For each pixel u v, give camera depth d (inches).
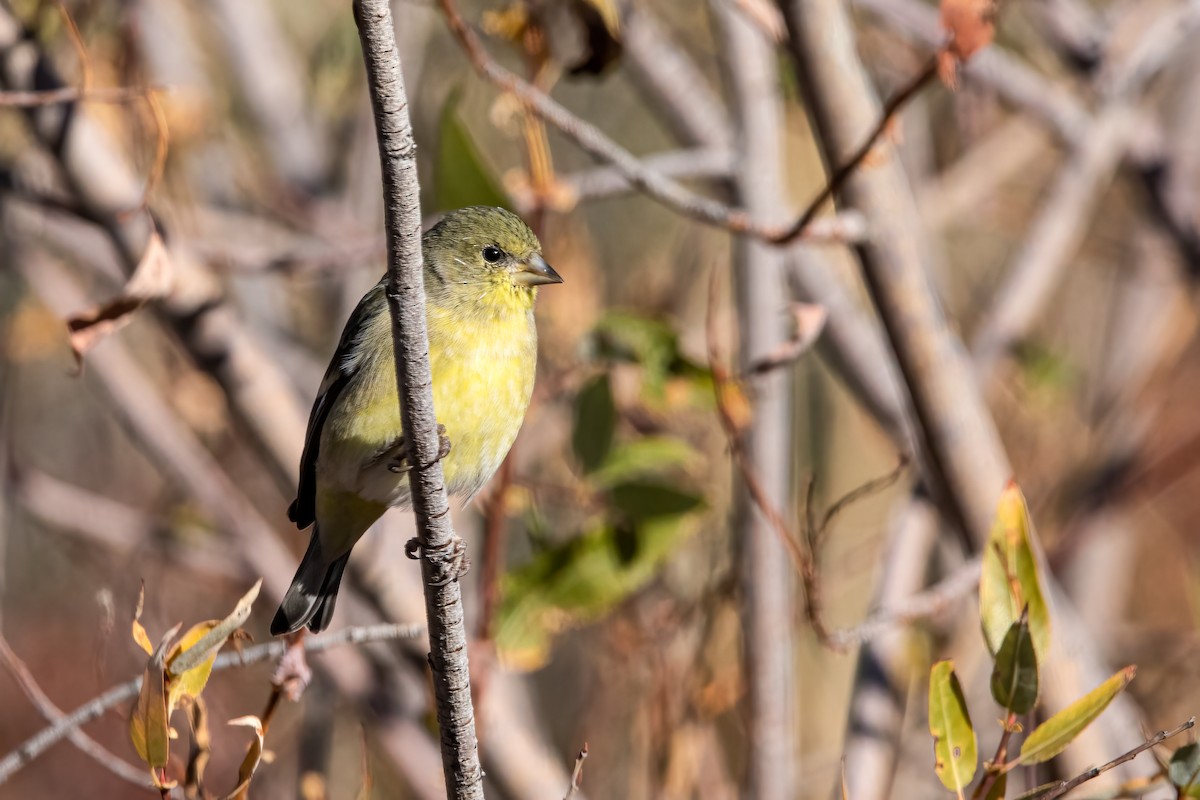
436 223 344.8
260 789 504.1
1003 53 563.2
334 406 332.5
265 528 477.1
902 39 536.1
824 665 519.5
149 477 685.9
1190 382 621.9
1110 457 547.2
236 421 404.2
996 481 365.4
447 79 547.8
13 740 591.2
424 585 246.8
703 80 563.2
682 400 404.2
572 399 454.0
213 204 528.1
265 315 499.8
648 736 420.8
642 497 398.0
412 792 452.8
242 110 575.2
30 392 692.7
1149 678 533.3
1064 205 499.2
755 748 386.6
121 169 378.3
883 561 438.9
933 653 478.6
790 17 341.4
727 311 517.3
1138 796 274.2
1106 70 525.3
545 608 392.8
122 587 519.5
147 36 466.9
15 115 387.5
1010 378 557.9
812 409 573.6
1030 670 243.4
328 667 427.8
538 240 362.0
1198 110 561.9
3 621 641.6
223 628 238.2
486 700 377.1
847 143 349.7
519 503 412.5
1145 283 565.6
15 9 402.3
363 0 211.2
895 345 361.4
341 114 537.3
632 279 531.2
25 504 498.0
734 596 403.5
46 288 480.1
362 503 333.1
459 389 325.1
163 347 537.0
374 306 336.5
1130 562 594.6
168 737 235.0
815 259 482.6
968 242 657.0
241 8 517.7
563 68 384.2
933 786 462.3
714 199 527.2
